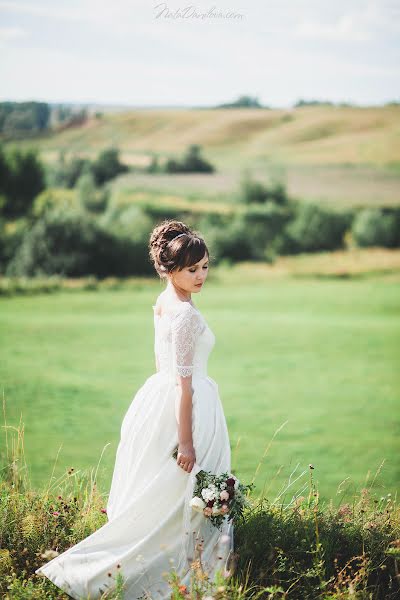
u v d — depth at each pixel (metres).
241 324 23.05
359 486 7.25
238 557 3.40
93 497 4.20
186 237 3.45
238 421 11.40
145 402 3.53
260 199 44.47
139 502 3.35
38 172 43.38
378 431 10.72
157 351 3.60
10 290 31.38
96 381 14.02
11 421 10.20
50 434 9.48
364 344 19.50
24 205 42.78
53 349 17.91
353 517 3.94
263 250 40.25
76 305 27.47
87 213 39.28
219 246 39.47
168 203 43.78
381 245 40.44
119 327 21.91
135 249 35.25
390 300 29.12
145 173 47.97
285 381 14.97
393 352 18.41
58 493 4.59
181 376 3.29
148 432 3.46
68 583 3.23
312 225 40.75
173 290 3.56
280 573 3.39
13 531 3.69
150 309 26.55
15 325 22.00
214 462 3.47
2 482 4.33
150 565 3.31
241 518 3.71
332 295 30.64
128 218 37.81
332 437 10.23
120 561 3.29
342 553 3.59
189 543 3.34
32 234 34.75
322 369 16.25
